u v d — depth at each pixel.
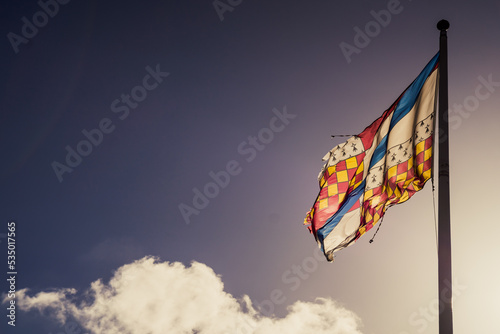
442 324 10.09
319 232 14.80
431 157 12.09
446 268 10.52
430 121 12.38
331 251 14.63
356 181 14.40
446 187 11.28
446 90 12.15
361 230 13.91
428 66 12.98
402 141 12.88
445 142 11.75
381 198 13.14
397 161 12.74
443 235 10.80
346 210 14.55
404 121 13.04
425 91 12.75
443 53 12.53
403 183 12.52
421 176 12.16
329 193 14.66
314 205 14.88
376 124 14.34
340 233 14.59
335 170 14.66
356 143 14.59
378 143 13.70
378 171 13.35
